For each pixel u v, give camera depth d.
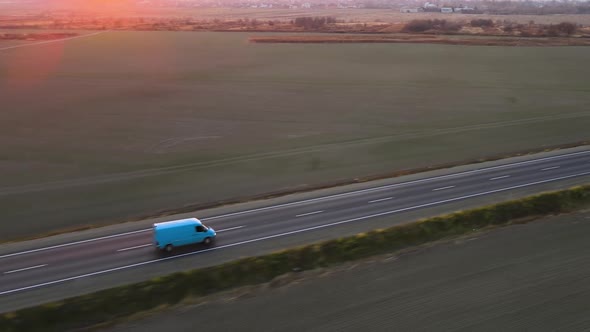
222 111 82.44
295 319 29.75
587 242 38.69
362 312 30.33
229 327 29.08
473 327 28.98
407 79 106.94
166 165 57.81
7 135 68.69
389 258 36.47
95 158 60.03
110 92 95.12
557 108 84.88
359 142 66.56
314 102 88.56
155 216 44.03
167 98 90.81
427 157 60.31
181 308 30.80
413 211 43.88
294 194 48.72
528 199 45.34
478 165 56.94
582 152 61.59
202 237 37.53
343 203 46.03
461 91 97.06
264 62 125.88
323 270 34.88
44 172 55.28
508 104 87.56
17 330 28.44
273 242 38.31
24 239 39.72
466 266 35.34
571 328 28.92
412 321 29.50
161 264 35.12
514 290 32.47
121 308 30.50
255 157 60.47
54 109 82.62
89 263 35.28
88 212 45.06
